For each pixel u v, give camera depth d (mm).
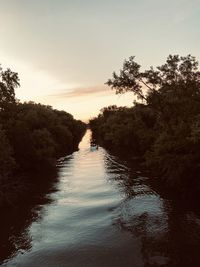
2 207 45781
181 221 35219
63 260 28031
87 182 59781
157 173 57344
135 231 33312
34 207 44812
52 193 52438
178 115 51938
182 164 43938
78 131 166125
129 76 53312
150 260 27031
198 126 39344
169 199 44188
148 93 54219
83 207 43219
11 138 68438
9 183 57719
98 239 31906
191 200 42688
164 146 48531
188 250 28375
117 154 107625
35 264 27703
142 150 84312
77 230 34750
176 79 52312
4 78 67875
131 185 54562
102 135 162125
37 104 110438
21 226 37375
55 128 105000
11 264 28000
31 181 63344
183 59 51344
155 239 31031
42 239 32969
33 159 70812
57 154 105562
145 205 42156
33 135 75625
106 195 49062
